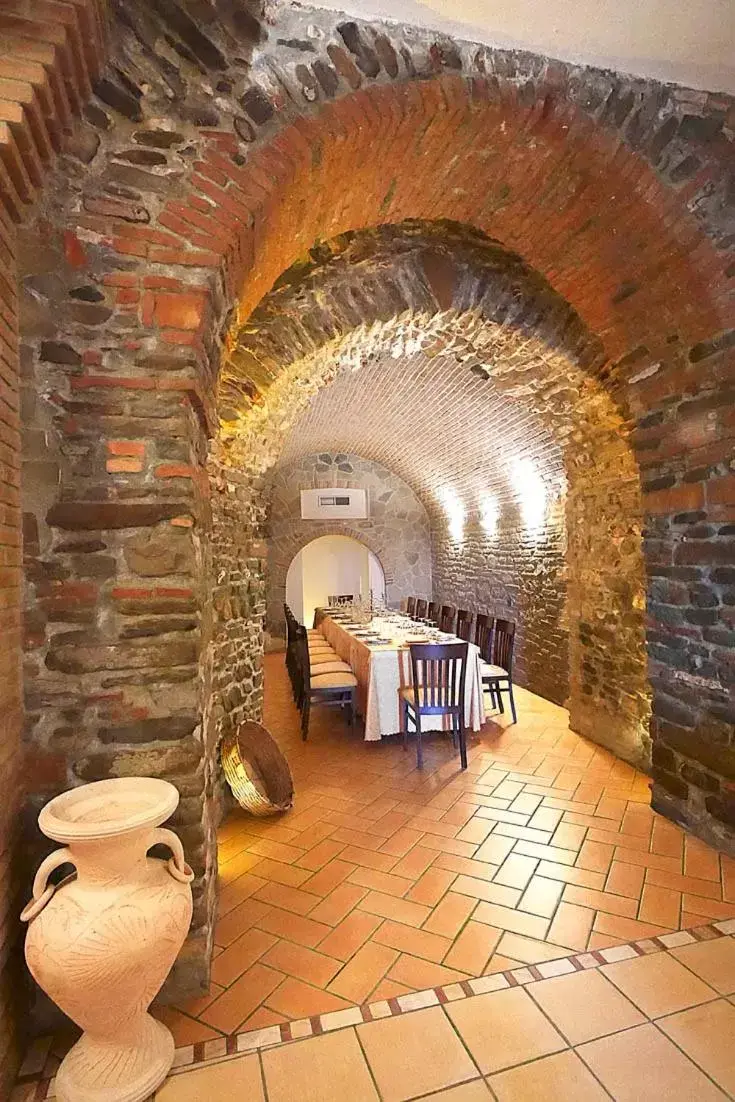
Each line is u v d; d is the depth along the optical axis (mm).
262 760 3434
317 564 12492
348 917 2275
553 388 4254
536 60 2277
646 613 3283
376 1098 1494
